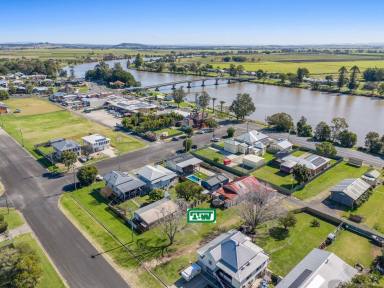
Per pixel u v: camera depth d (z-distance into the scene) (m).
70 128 125.12
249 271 45.66
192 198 70.62
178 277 48.59
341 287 39.72
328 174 85.56
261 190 65.25
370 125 140.50
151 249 54.84
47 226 60.91
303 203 70.38
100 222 62.50
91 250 54.31
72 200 70.75
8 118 138.50
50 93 198.88
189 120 128.75
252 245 50.75
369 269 49.88
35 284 44.59
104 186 77.56
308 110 170.12
